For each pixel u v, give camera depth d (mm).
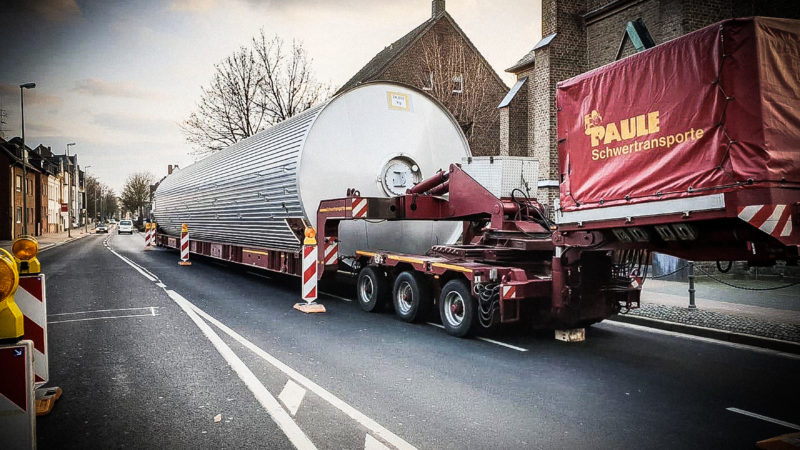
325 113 10297
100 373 5598
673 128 5340
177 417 4367
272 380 5379
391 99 10891
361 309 9875
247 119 30562
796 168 4742
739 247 5121
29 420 2574
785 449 3713
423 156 10961
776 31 4836
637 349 6984
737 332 7547
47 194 63781
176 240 23938
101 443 3857
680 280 13453
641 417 4477
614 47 16109
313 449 3758
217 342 7000
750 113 4711
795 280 12469
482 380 5492
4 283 2549
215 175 16109
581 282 6980
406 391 5098
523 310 7609
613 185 6043
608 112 6137
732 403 4848
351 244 10383
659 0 14125
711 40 4988
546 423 4312
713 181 4938
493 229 8219
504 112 20734
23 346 2566
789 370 6004
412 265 8422
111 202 147625
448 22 28109
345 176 10383
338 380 5418
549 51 16703
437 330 8062
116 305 9969
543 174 16891
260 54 29938
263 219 12219
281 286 13203
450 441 3924
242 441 3893
